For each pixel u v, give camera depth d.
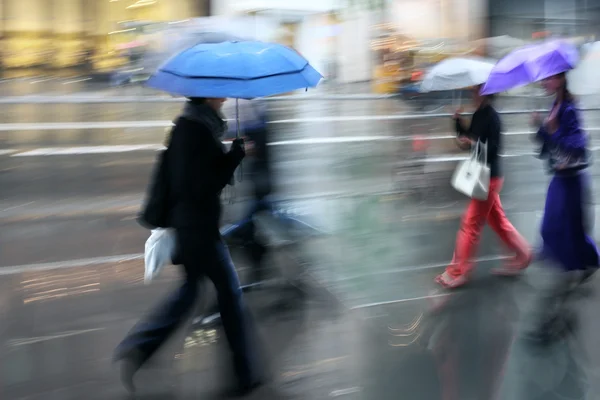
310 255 5.76
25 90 15.63
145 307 4.63
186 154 3.19
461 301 4.72
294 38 18.08
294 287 5.00
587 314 4.42
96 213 7.22
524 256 5.14
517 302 4.68
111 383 3.57
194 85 2.99
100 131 12.14
